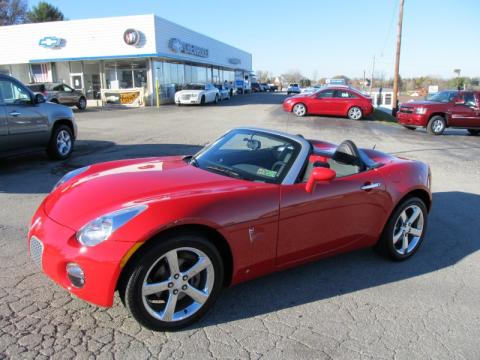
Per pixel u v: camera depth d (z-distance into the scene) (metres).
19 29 30.12
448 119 15.91
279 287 3.65
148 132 13.54
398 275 4.00
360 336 3.00
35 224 3.07
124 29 28.17
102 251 2.64
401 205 4.17
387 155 4.61
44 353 2.62
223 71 52.34
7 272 3.64
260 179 3.45
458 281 3.94
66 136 8.84
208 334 2.93
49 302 3.19
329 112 20.14
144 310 2.78
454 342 2.98
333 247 3.75
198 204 2.88
